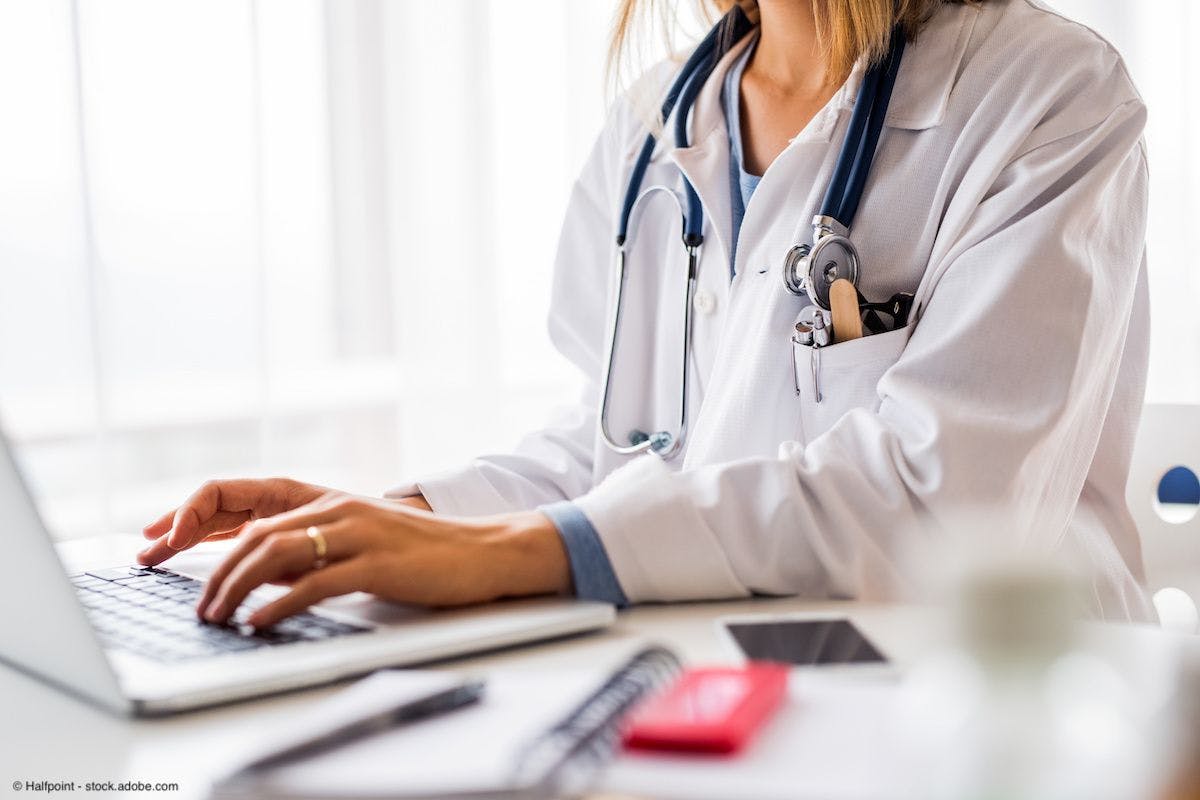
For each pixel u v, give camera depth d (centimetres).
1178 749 39
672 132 125
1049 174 95
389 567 68
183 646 64
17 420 163
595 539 74
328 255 208
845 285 100
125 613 72
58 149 163
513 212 239
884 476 81
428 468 225
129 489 174
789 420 105
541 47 240
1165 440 116
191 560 90
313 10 202
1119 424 114
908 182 106
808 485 79
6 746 52
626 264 126
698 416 115
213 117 181
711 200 118
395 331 220
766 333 106
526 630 65
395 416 221
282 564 68
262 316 188
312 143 203
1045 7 113
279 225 200
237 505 92
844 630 63
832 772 41
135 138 173
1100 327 91
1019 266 90
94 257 166
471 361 229
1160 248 223
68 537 167
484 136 229
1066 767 35
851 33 112
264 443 190
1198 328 222
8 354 162
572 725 43
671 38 136
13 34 159
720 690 47
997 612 36
